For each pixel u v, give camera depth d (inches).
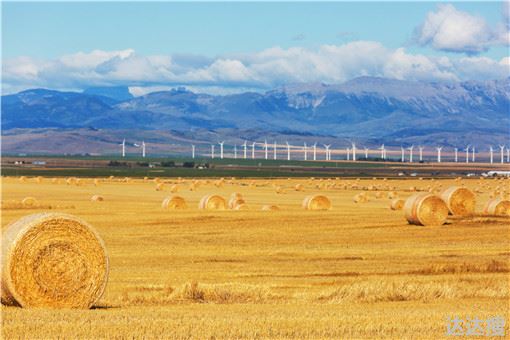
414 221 2630.4
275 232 2484.0
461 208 2805.1
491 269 1683.1
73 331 953.5
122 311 1134.4
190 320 1027.3
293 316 1071.6
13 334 938.1
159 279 1539.1
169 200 3464.6
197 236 2374.5
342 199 4736.7
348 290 1336.1
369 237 2346.2
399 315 1087.6
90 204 3791.8
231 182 7052.2
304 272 1653.5
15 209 3393.2
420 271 1664.6
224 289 1349.7
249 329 978.1
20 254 1189.7
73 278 1220.5
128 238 2319.1
